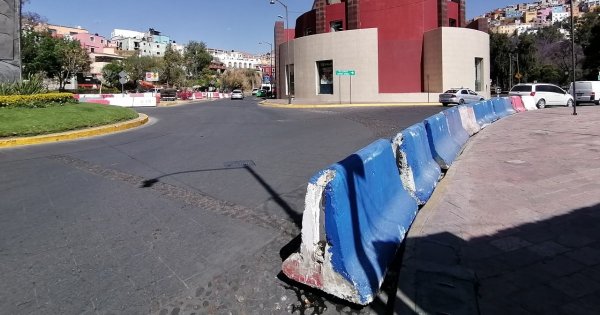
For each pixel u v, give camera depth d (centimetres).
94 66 10375
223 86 12294
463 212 456
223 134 1312
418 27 4009
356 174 352
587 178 593
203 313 286
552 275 312
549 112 2003
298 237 417
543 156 779
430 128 699
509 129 1259
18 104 1566
